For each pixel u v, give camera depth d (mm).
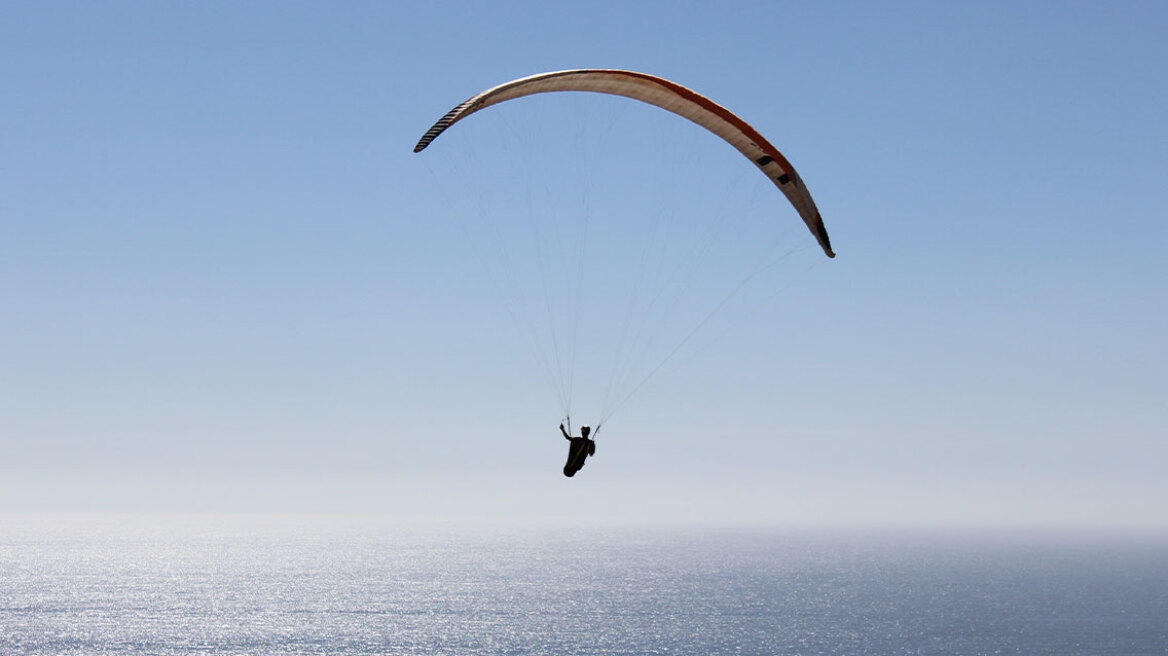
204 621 197625
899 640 173500
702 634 178625
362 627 187625
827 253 27641
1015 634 185125
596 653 154125
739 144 26719
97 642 165375
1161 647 169750
